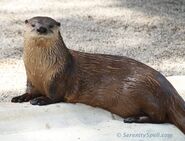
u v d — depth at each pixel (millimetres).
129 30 22266
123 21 23234
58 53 12430
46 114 12352
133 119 12281
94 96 12688
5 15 23797
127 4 25578
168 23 23219
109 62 12789
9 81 16953
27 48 12430
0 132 11703
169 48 20500
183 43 21094
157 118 12281
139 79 12352
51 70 12484
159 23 23172
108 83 12578
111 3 25703
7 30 22000
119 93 12477
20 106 12758
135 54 19750
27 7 25016
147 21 23344
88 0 26250
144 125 12141
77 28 22281
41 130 11812
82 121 12195
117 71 12625
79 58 12859
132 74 12477
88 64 12789
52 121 12117
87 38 21172
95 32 21906
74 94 12742
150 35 21828
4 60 18891
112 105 12625
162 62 19094
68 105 12773
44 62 12398
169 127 12172
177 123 12234
